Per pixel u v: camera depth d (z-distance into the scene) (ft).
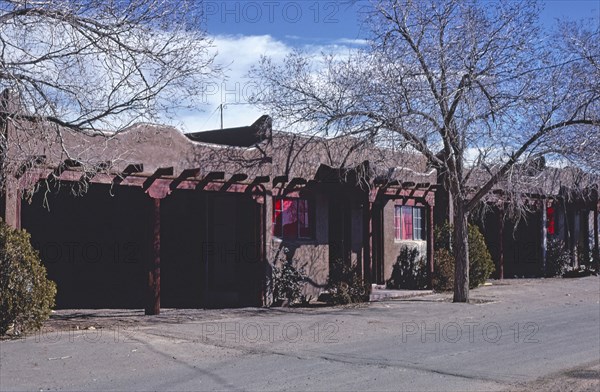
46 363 35.68
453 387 31.42
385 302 65.82
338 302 64.13
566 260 98.22
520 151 58.85
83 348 39.37
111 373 33.94
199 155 59.31
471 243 79.36
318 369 35.27
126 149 53.21
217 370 34.88
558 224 103.50
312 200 68.80
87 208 69.31
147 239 53.83
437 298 69.41
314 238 68.54
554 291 78.18
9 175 42.37
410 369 35.29
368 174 66.03
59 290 69.15
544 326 51.47
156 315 54.13
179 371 34.58
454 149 61.26
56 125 41.09
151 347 40.29
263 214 62.39
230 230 69.62
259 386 31.53
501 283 87.15
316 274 68.39
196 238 67.67
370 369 35.29
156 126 55.57
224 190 58.90
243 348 40.91
